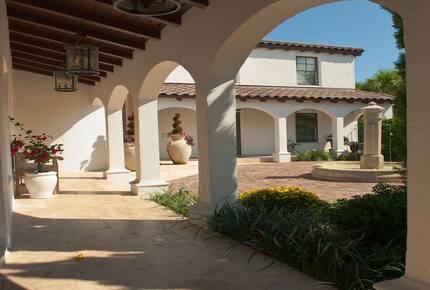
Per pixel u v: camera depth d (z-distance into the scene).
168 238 5.68
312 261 4.27
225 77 6.18
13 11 7.34
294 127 22.92
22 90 13.48
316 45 22.36
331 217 5.32
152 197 9.11
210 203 6.21
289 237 4.59
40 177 9.06
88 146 14.38
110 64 10.66
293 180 13.17
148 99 9.39
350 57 23.61
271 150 22.56
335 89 23.11
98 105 14.44
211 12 5.83
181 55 6.81
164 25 7.32
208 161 6.20
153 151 9.62
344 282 3.87
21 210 7.79
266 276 4.16
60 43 9.41
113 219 6.98
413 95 3.09
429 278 3.03
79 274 4.27
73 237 5.80
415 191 3.11
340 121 20.88
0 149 4.77
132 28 7.25
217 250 5.08
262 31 5.35
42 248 5.25
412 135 3.11
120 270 4.39
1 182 4.88
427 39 2.97
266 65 21.70
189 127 20.25
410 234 3.16
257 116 22.25
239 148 21.97
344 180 12.85
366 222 4.86
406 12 3.11
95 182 11.87
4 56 6.33
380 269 3.89
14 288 3.91
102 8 6.61
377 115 13.35
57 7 6.58
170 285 3.95
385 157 17.48
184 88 18.27
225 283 3.98
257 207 6.09
